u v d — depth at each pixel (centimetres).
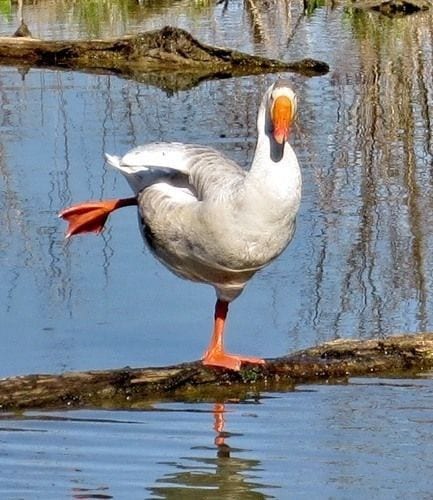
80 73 2464
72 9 3266
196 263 1066
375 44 2730
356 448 948
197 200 1052
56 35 2875
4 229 1473
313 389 1072
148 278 1324
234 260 1034
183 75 2470
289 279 1330
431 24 2997
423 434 974
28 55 2598
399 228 1488
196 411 1025
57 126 1952
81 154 1784
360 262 1374
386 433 979
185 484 886
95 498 861
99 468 910
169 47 2542
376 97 2164
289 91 1005
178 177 1086
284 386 1079
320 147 1847
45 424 991
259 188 1001
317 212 1554
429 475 898
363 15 3183
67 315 1222
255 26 3017
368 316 1225
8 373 1083
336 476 894
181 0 3441
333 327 1199
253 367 1081
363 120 2003
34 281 1312
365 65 2473
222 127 1959
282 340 1172
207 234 1030
